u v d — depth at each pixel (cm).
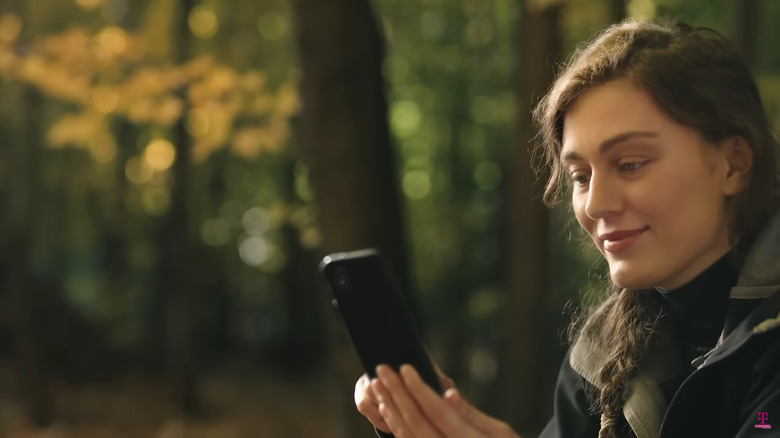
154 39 737
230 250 1305
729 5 796
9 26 602
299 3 396
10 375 997
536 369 716
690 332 119
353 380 417
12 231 863
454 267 1270
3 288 1083
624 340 123
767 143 108
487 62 1083
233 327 1369
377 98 408
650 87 103
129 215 1257
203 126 582
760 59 778
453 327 1201
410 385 98
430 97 1194
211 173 1138
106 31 602
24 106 874
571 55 122
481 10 1029
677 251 106
